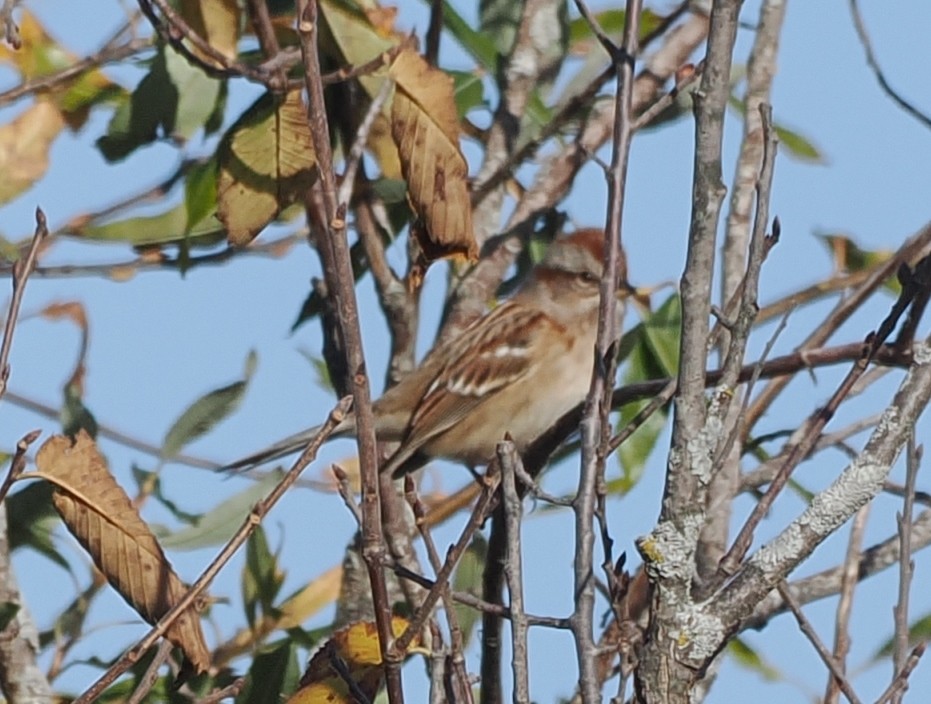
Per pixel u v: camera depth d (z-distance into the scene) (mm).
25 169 12109
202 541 11633
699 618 7602
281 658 10500
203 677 10891
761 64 11836
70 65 12695
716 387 8273
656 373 12109
